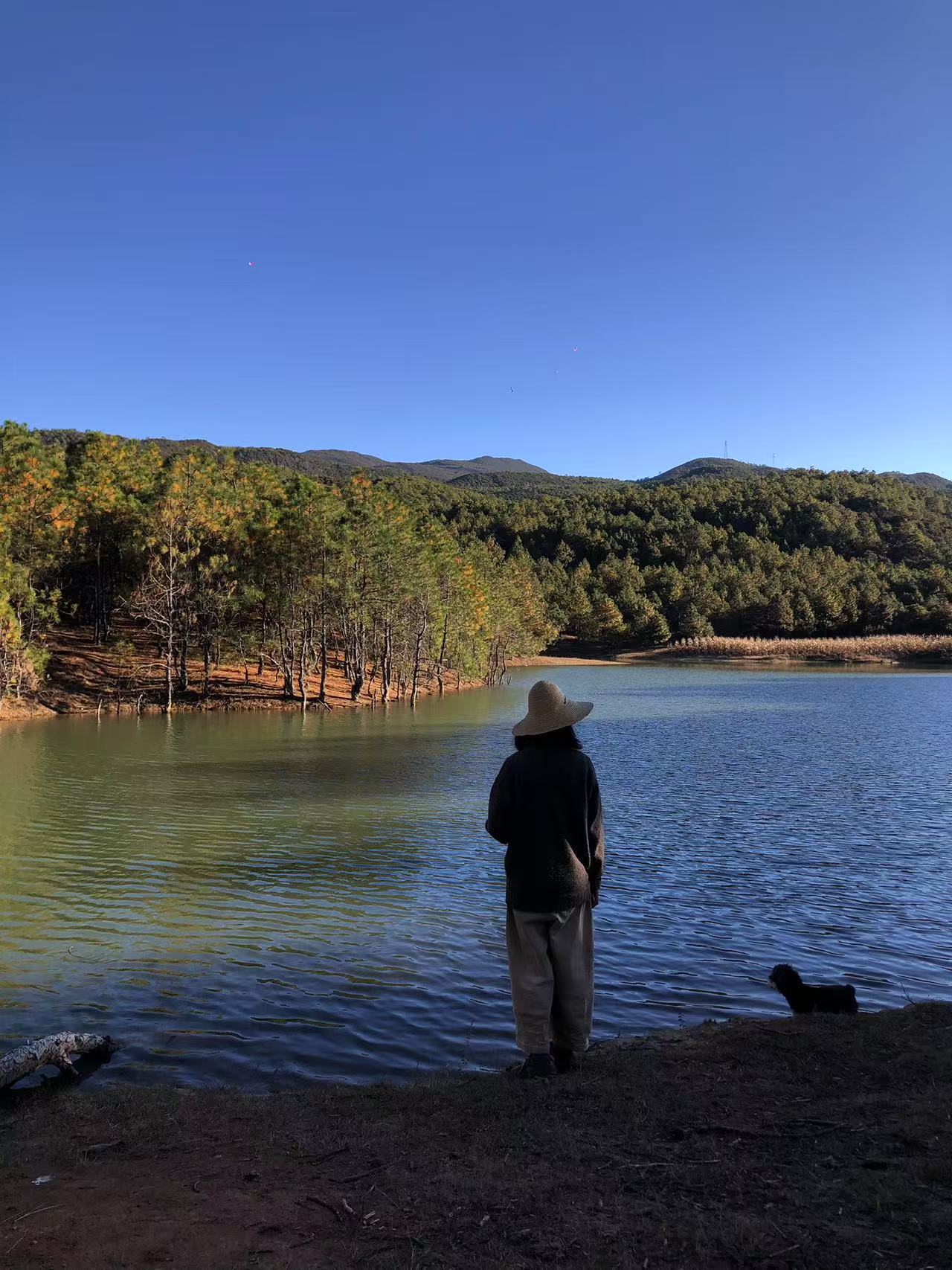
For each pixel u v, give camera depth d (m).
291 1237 3.57
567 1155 4.22
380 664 69.25
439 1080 5.82
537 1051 5.46
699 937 9.88
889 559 188.38
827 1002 6.89
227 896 11.62
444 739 34.09
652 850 14.59
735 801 19.64
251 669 60.72
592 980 5.70
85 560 59.50
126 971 8.69
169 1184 4.13
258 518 54.69
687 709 47.88
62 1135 4.84
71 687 50.25
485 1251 3.38
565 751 5.64
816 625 148.38
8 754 29.06
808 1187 3.77
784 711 46.25
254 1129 4.83
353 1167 4.25
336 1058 6.61
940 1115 4.44
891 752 28.84
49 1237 3.61
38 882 12.38
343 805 19.06
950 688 67.38
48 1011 7.59
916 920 10.64
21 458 53.38
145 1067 6.41
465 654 72.44
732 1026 6.45
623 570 165.75
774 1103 4.83
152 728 39.34
